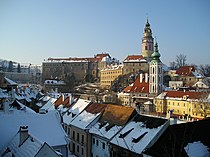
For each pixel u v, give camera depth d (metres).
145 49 187.25
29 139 26.52
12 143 28.75
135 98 122.06
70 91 187.12
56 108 66.00
